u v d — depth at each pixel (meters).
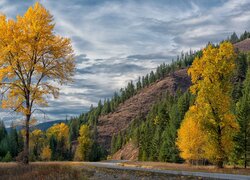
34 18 20.45
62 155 118.00
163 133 93.69
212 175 18.80
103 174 19.73
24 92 20.59
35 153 92.38
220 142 30.08
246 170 26.84
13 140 96.19
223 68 29.31
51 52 20.69
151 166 36.56
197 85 30.92
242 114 52.88
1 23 19.86
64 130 143.25
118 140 168.38
